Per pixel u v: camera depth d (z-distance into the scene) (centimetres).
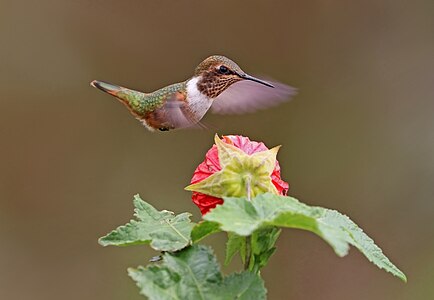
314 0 1204
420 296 1105
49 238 1152
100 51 1187
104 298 1108
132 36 1191
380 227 1177
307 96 1208
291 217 285
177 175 1194
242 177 343
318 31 1209
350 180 1191
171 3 1192
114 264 1122
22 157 1168
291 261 1105
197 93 495
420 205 1171
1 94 1159
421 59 1208
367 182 1191
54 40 1173
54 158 1176
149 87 1201
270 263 1102
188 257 313
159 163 1193
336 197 1191
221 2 1193
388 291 1103
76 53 1180
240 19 1205
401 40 1213
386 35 1213
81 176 1180
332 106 1210
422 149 1191
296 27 1207
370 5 1208
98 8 1180
